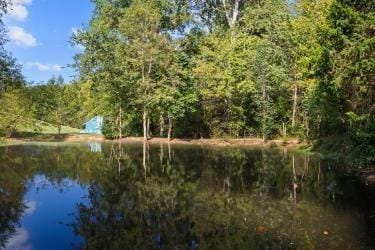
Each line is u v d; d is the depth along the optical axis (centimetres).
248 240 944
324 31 1777
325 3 2941
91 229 1034
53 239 954
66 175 1923
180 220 1124
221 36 5294
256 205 1311
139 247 900
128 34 4497
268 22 4469
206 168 2225
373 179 1730
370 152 1750
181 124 4956
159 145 4081
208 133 4916
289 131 4400
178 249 885
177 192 1530
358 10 1698
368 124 1686
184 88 4684
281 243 924
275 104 4372
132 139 4822
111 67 4553
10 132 4444
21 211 1220
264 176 1928
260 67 4231
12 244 916
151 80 4519
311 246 898
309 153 3027
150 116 4931
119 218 1145
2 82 4200
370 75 1662
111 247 898
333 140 2939
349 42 1652
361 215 1168
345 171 2031
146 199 1398
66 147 3628
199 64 4672
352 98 1859
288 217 1156
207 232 1016
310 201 1362
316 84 2600
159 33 4731
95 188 1595
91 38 4525
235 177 1900
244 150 3456
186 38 5088
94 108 6059
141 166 2298
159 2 4888
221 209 1259
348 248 883
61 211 1221
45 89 5322
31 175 1912
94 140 4759
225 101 4688
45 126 5400
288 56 3978
